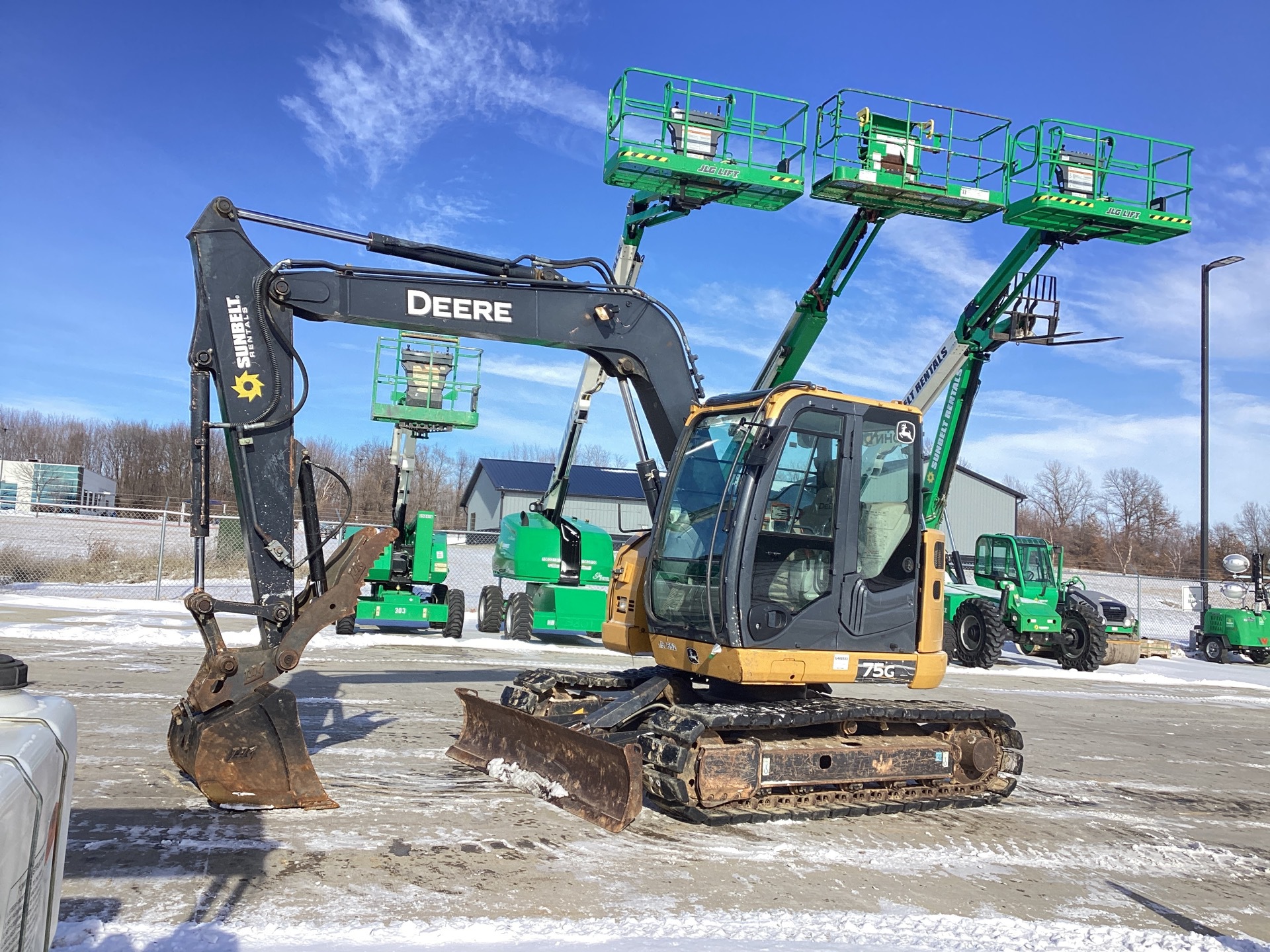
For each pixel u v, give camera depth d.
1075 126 14.66
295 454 6.32
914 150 13.74
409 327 6.98
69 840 5.06
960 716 7.50
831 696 7.83
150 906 4.30
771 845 6.02
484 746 7.36
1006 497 48.50
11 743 2.06
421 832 5.66
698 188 12.88
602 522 45.06
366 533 6.32
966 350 15.99
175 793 6.02
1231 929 5.21
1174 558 69.62
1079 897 5.55
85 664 10.55
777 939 4.50
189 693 6.00
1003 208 14.22
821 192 13.48
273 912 4.34
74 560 22.44
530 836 5.75
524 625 16.20
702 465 7.24
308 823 5.64
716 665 6.62
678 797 6.18
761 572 6.61
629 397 10.66
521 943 4.23
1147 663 22.78
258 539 6.14
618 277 13.26
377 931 4.21
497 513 48.16
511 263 7.37
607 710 7.08
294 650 6.00
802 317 14.19
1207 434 25.95
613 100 12.62
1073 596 20.39
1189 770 9.81
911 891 5.39
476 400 15.25
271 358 6.36
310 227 6.64
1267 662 24.45
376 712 9.04
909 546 7.27
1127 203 14.40
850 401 7.02
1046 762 9.62
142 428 75.94
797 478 6.83
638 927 4.51
